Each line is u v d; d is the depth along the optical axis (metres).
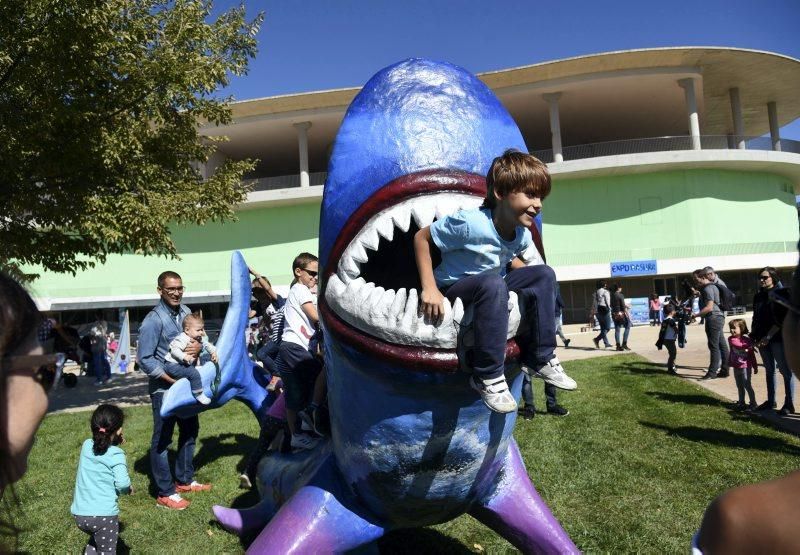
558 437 5.88
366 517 2.30
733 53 26.16
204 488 4.94
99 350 14.64
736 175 28.41
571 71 26.98
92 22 8.74
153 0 10.33
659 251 27.81
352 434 2.10
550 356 1.86
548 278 1.88
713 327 8.98
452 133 1.94
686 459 5.05
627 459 5.08
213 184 11.08
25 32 8.57
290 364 3.23
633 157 27.12
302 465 2.81
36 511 4.60
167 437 4.59
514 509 2.45
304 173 29.45
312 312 3.31
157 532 4.03
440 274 1.83
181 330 4.79
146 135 10.28
